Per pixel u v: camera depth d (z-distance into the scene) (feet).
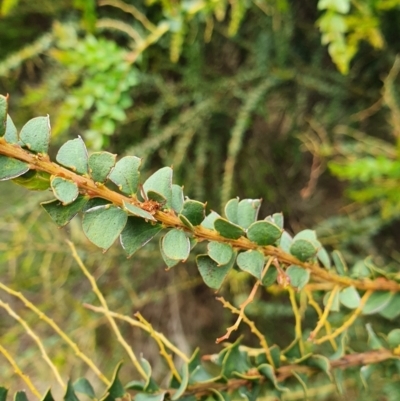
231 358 0.94
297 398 1.48
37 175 0.69
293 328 1.88
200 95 1.71
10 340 1.77
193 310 2.03
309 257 0.87
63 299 1.91
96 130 1.43
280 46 1.66
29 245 1.77
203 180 1.78
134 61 1.51
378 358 0.99
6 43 1.80
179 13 1.49
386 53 1.69
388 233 1.91
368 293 0.97
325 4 1.34
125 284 1.82
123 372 1.92
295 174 1.93
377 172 1.42
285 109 1.83
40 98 1.61
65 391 0.87
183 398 0.91
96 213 0.72
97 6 1.71
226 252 0.79
